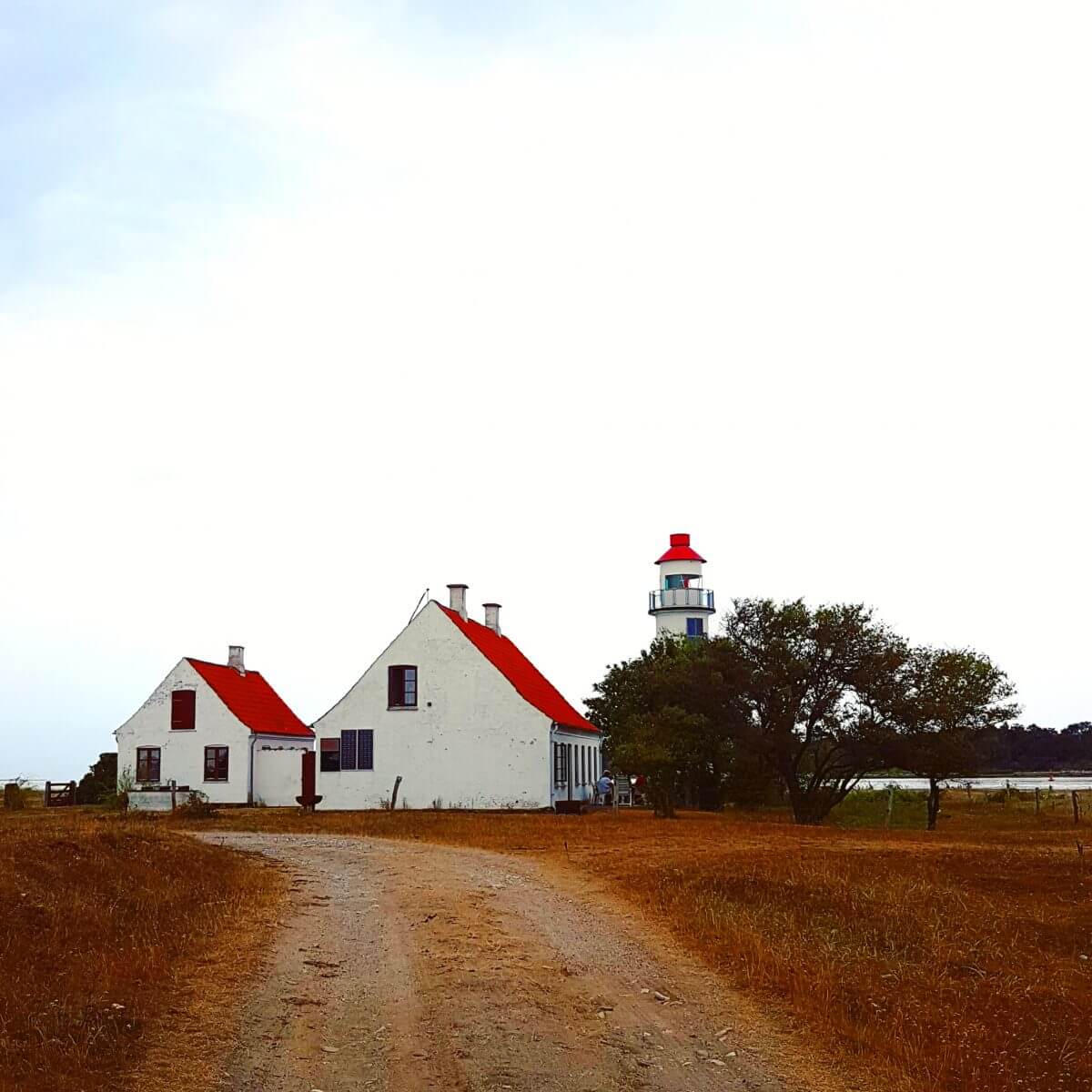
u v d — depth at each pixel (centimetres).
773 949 1474
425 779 4153
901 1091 1042
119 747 4828
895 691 3988
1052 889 2044
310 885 1950
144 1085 918
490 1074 991
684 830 2998
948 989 1405
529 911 1716
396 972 1323
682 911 1695
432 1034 1095
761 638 4141
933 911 1795
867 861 2256
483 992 1244
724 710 4066
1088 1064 1184
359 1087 948
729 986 1326
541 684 4909
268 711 5247
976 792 7012
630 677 5134
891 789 5716
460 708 4162
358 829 2992
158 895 1677
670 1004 1249
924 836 2973
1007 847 2603
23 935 1311
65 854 1788
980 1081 1109
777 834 2950
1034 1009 1356
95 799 4816
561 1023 1155
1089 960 1602
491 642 4684
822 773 4169
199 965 1311
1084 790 7319
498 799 4084
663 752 3872
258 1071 973
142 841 2095
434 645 4216
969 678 4109
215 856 2145
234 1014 1127
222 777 4741
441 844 2609
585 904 1792
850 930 1670
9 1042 966
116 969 1234
